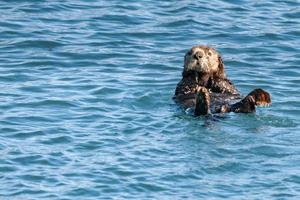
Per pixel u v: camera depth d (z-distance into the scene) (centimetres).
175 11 6788
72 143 4359
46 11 6694
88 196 3825
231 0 7075
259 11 6856
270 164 4116
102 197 3816
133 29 6431
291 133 4453
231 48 6106
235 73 5612
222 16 6719
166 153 4222
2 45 6050
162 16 6694
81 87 5238
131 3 6944
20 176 3991
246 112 4650
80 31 6356
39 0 6881
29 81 5341
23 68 5600
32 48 6012
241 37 6312
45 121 4659
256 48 6106
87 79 5397
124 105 4919
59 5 6819
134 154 4212
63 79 5397
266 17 6731
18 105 4897
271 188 3903
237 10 6862
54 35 6250
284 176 4006
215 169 4059
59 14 6656
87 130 4531
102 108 4862
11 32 6272
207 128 4506
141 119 4678
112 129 4538
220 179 3981
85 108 4862
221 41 6250
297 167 4094
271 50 6078
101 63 5759
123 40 6219
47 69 5603
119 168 4066
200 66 5094
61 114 4769
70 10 6744
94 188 3888
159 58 5891
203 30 6444
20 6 6750
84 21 6544
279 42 6231
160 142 4353
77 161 4147
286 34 6378
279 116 4697
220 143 4322
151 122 4625
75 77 5441
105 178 3975
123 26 6481
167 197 3819
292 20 6681
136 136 4441
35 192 3844
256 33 6388
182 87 5103
